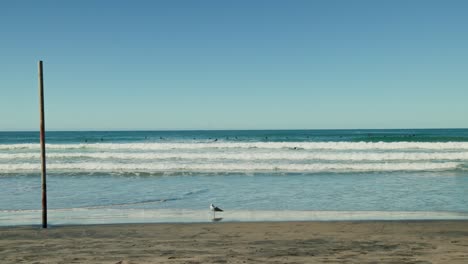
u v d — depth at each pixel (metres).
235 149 36.62
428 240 9.10
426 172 23.83
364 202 15.14
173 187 19.03
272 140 62.22
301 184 19.67
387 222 11.47
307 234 9.89
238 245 8.65
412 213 13.05
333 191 17.66
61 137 86.25
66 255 7.76
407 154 29.59
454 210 13.56
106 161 29.02
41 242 9.13
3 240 9.41
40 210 14.02
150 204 15.03
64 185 19.89
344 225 11.05
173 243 8.92
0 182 20.98
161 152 34.44
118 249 8.30
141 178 22.14
